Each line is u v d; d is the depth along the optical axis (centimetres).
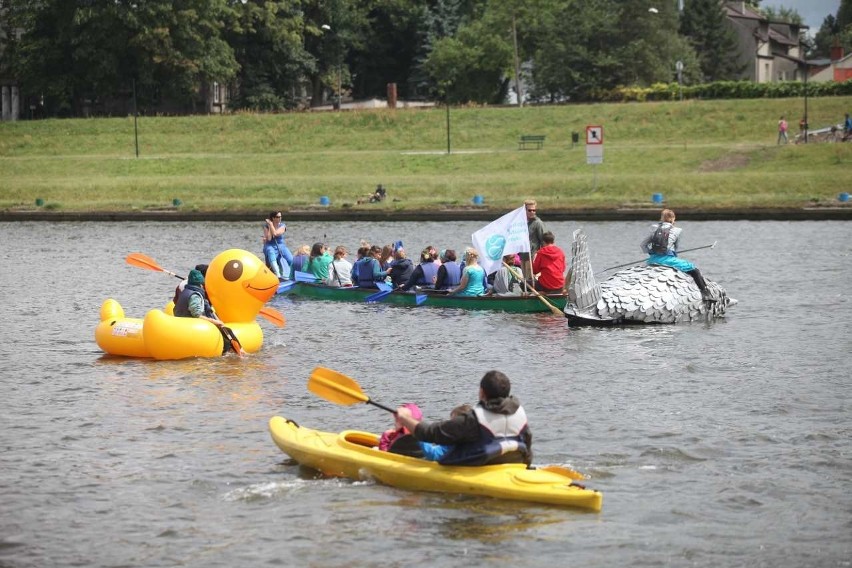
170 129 9900
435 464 1447
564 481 1401
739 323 2792
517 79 12131
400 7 13875
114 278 3869
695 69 12388
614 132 9112
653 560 1255
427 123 9700
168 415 1881
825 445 1683
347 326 2822
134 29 11244
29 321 2917
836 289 3412
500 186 6919
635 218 5981
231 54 11850
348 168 8206
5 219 6500
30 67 11438
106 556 1282
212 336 2394
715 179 6738
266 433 1762
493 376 1423
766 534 1333
